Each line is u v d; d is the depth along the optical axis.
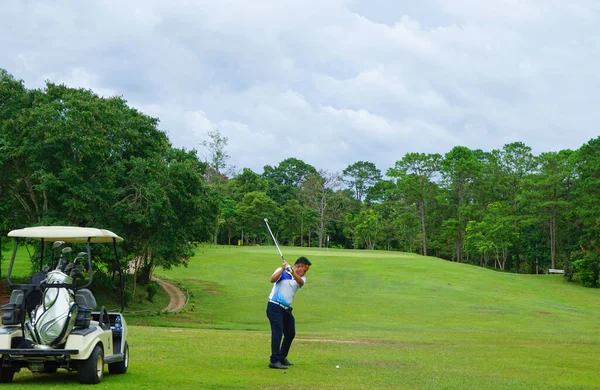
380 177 147.12
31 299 9.24
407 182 103.81
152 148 40.00
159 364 11.48
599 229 71.50
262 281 55.78
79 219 32.41
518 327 35.56
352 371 11.13
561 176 83.62
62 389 8.34
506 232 89.44
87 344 8.77
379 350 16.02
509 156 101.00
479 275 62.72
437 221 111.12
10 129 30.98
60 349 8.75
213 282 54.62
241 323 35.00
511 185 100.94
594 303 52.31
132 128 38.19
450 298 49.16
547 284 63.34
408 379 10.23
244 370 10.79
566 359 14.89
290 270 11.16
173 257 40.69
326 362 12.48
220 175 107.00
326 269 59.78
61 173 30.34
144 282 46.94
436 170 105.50
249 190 115.81
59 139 29.95
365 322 36.47
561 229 88.62
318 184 119.00
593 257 66.56
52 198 33.97
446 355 15.06
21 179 34.75
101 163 32.88
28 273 45.06
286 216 109.94
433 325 35.81
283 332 11.38
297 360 12.70
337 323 35.53
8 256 56.81
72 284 9.43
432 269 62.56
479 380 10.35
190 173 36.66
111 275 42.34
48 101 33.56
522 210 93.38
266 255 69.31
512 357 15.02
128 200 34.19
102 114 33.72
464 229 103.12
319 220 116.94
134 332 20.19
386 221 113.56
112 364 10.06
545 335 26.16
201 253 69.31
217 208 45.69
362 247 120.19
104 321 9.87
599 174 76.69
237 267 61.59
